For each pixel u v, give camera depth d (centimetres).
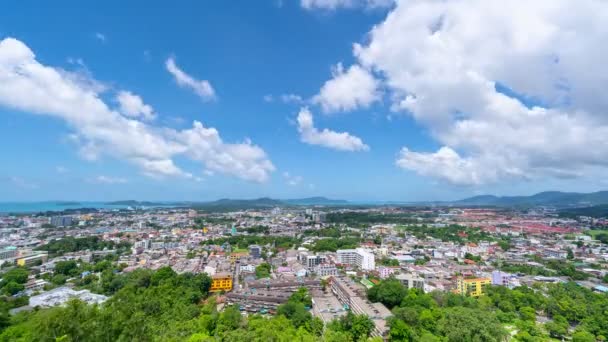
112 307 9381
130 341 7950
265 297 19412
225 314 14912
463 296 19150
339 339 13250
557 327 15462
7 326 12725
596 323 15638
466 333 13250
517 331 15925
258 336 12562
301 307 16600
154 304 15625
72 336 6869
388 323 14512
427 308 17050
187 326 13762
